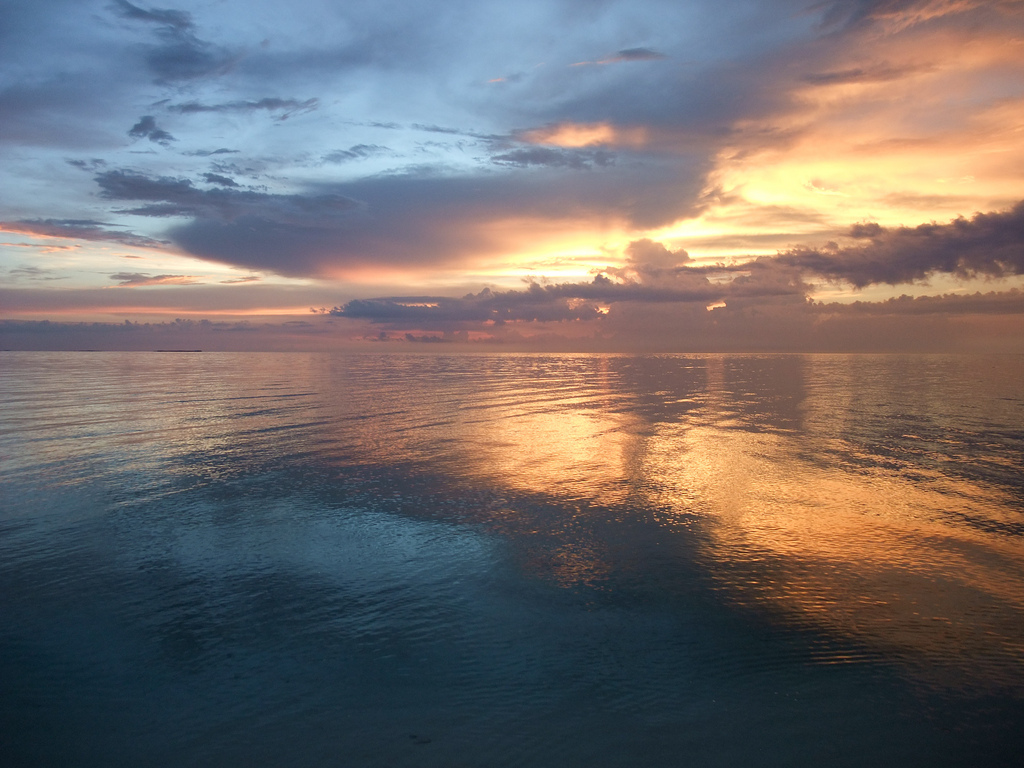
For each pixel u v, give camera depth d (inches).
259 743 236.2
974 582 390.9
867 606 357.1
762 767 223.6
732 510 549.6
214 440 904.3
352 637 318.3
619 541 467.8
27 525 500.4
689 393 1871.3
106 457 772.6
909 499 587.8
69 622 333.7
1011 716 253.8
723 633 323.9
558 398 1680.6
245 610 349.4
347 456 789.9
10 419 1123.9
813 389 2046.0
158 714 253.9
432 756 228.5
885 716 253.6
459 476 678.5
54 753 230.5
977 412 1333.7
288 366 3983.8
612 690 271.7
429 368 3914.9
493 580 393.4
